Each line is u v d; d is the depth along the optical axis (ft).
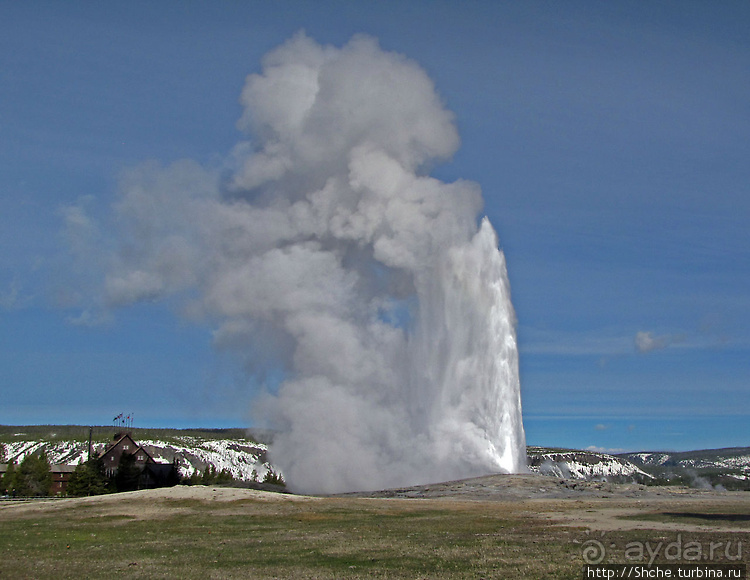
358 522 198.70
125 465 451.94
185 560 135.33
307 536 170.40
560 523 178.91
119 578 115.96
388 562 127.54
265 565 127.75
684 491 288.51
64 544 162.40
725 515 189.98
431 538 159.43
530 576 110.01
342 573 117.19
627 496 268.62
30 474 477.36
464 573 114.21
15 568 127.75
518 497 266.77
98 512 231.71
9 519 223.92
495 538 154.81
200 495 261.44
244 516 217.15
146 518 215.31
